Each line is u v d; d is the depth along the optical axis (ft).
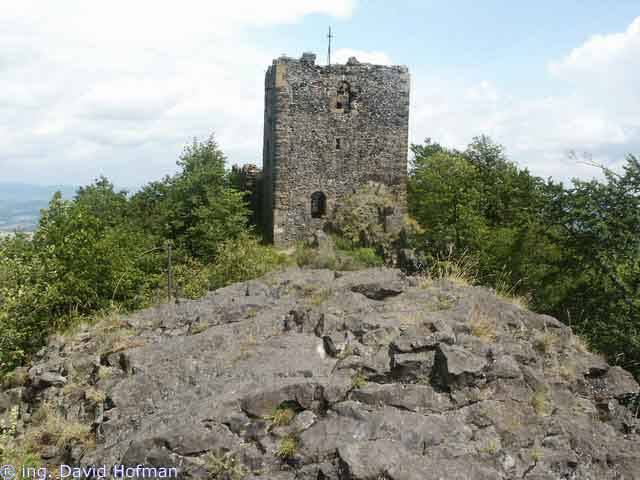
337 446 18.25
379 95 105.81
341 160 105.40
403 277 34.09
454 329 25.18
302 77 102.83
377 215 102.73
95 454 19.81
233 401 20.34
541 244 83.82
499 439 19.63
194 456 18.70
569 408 22.91
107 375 25.49
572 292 66.80
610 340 49.21
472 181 110.63
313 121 103.81
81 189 117.60
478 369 21.48
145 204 117.39
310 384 20.74
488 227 106.73
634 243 62.34
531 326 28.19
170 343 26.86
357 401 20.57
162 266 84.79
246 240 82.28
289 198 103.86
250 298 31.63
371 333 24.58
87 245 66.08
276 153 102.94
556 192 70.69
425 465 17.46
